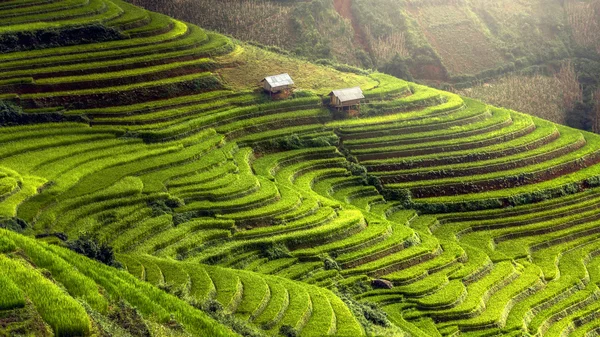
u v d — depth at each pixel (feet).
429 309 223.51
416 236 260.83
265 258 231.50
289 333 177.27
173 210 242.17
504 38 511.81
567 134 363.76
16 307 126.52
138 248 217.77
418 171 311.06
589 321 244.42
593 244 289.94
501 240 285.84
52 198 226.79
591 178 327.06
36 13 337.93
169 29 360.69
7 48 312.29
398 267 239.71
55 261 152.25
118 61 321.32
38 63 305.32
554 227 294.87
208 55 347.36
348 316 191.31
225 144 297.94
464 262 253.85
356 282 227.81
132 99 305.32
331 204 267.59
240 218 244.22
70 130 277.23
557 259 276.41
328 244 242.99
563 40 519.19
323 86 355.15
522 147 337.31
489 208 301.63
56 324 125.29
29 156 255.09
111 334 130.72
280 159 299.99
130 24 349.00
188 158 276.21
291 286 203.41
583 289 258.98
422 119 345.72
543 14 532.32
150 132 285.84
